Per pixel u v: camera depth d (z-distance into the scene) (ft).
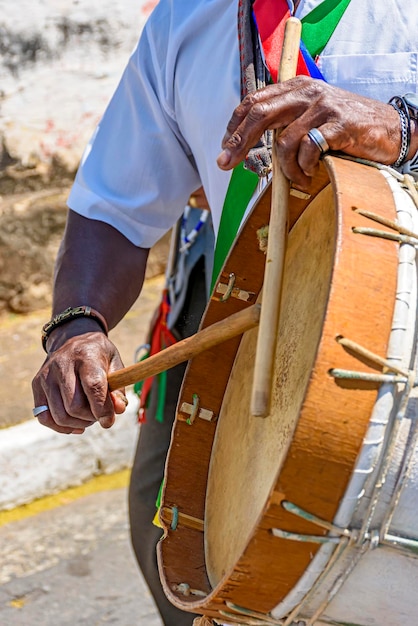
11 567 9.60
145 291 12.97
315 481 3.55
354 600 3.90
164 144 6.21
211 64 5.71
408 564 3.79
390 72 5.36
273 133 4.59
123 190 6.31
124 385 5.21
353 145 4.42
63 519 10.24
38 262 12.37
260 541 3.67
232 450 4.81
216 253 5.78
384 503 3.67
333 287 3.59
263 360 3.89
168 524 4.95
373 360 3.55
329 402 3.52
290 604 3.88
